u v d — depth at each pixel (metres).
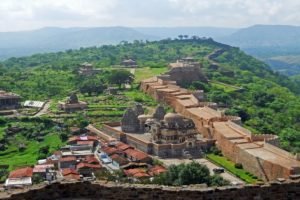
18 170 107.31
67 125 164.88
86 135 152.12
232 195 28.42
